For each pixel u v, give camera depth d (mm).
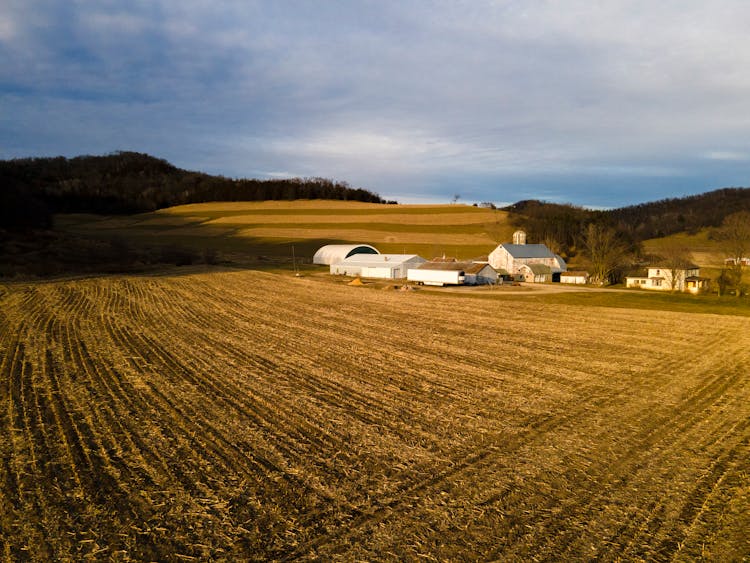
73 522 9609
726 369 21719
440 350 24516
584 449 13391
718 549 9148
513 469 12172
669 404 17109
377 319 33281
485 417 15609
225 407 15914
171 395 16922
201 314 33438
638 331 30438
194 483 11156
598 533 9594
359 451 12984
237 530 9508
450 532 9555
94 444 13016
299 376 19500
